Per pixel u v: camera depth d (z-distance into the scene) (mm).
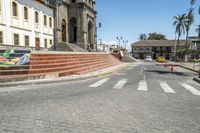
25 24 28531
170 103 7652
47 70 14219
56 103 7195
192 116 6090
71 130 4758
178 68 31125
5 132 4562
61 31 43500
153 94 9320
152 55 90250
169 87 11570
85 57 23375
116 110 6473
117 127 5023
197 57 64250
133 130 4859
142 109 6680
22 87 10539
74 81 13406
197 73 22172
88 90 10016
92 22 54719
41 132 4590
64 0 45125
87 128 4910
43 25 34156
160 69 27234
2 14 23688
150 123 5371
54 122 5258
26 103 7129
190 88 11461
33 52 15164
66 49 35906
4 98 7902
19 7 27000
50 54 16562
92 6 56031
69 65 17906
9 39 25016
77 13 47281
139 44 92438
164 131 4855
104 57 32094
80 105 6984
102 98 8172
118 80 14312
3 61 12820
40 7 32969
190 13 29094
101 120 5496
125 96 8672
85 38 48188
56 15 41031
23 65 12953
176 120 5684
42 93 9023
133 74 19266
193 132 4848
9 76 11539
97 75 16359
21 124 5070
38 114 5883
